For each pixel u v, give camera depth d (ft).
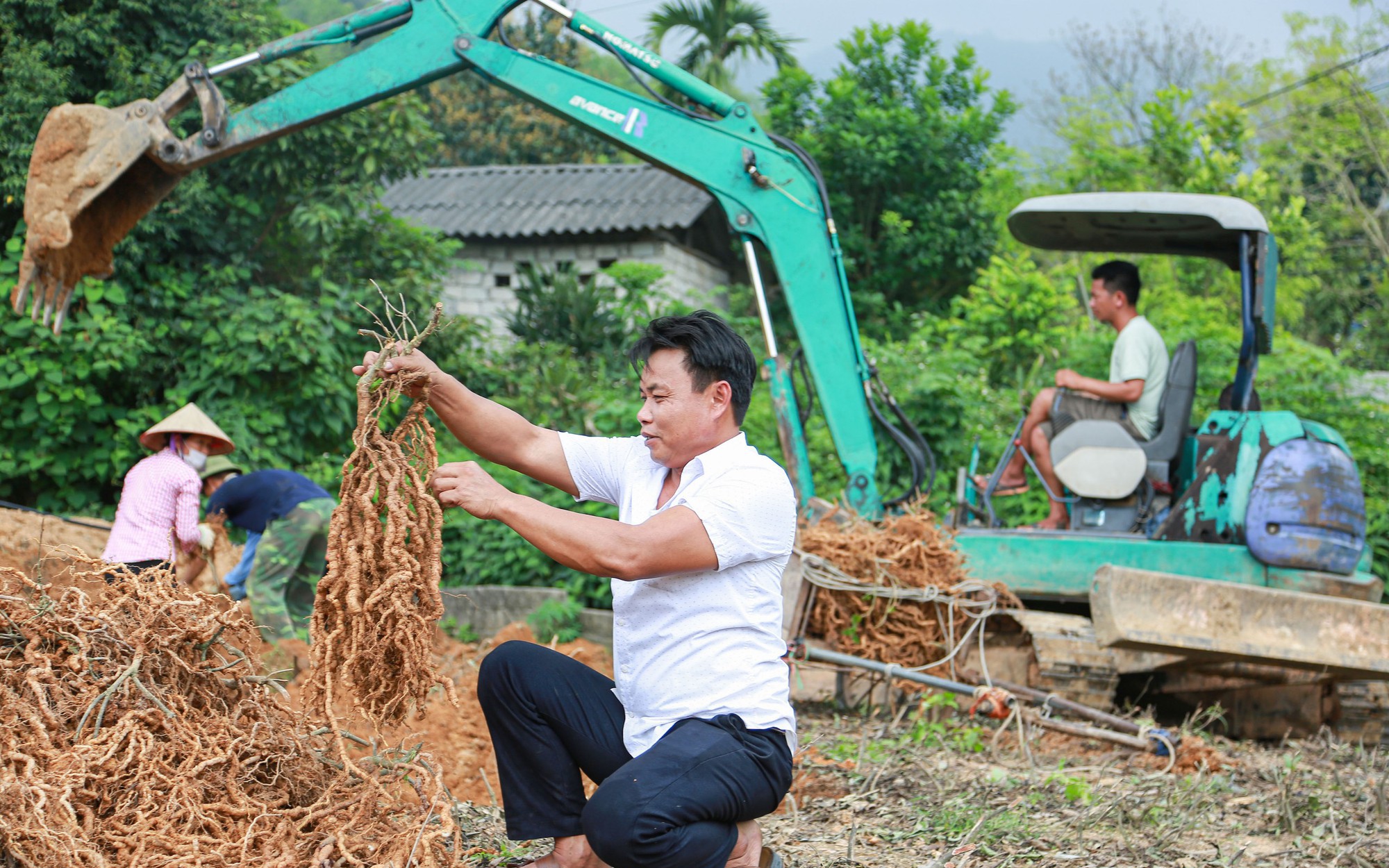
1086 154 64.03
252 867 7.91
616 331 45.42
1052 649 18.80
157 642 9.30
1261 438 19.53
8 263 26.68
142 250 28.60
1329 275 69.56
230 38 30.83
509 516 8.06
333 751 9.47
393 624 8.27
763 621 8.56
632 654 8.59
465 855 10.02
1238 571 19.29
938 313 59.77
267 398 28.78
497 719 9.12
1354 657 17.54
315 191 31.68
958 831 12.51
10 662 8.82
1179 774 15.71
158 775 8.34
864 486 21.65
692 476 8.68
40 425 26.78
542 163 80.53
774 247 21.83
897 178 60.85
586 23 22.12
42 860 7.36
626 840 7.80
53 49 28.35
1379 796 14.01
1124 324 21.89
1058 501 21.48
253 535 19.47
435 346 34.73
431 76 22.03
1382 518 29.22
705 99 22.12
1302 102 71.87
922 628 19.15
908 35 63.57
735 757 8.14
